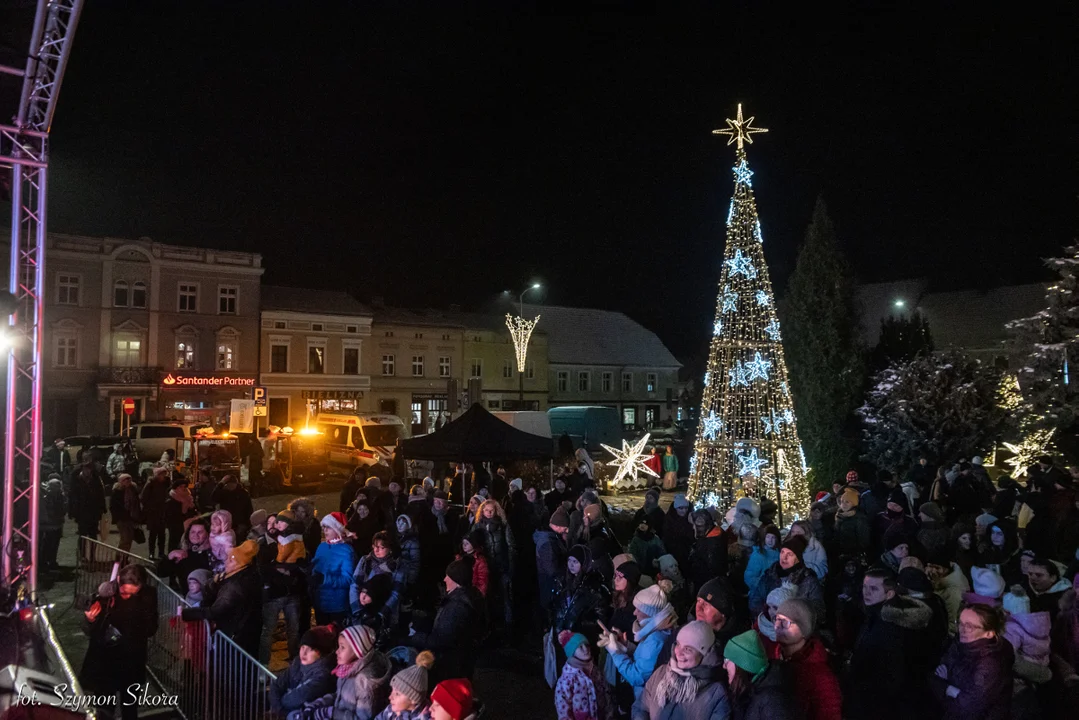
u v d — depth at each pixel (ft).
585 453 57.57
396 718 13.32
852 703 16.42
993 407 53.83
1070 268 57.77
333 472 82.17
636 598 15.90
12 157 29.96
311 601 25.36
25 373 30.94
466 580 19.16
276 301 136.46
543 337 167.12
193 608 19.80
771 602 16.76
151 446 79.46
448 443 39.06
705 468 45.16
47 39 26.55
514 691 23.26
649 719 13.87
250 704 16.85
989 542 27.76
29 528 29.99
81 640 27.94
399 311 154.92
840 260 56.59
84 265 118.42
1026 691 15.07
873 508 34.24
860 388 56.65
